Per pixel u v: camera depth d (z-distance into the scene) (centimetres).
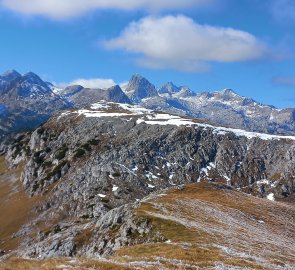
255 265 5009
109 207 19238
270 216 11631
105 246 8781
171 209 9438
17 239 18762
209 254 5288
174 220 8156
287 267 5534
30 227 19812
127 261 4403
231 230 8206
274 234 9300
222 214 10038
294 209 13762
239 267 4694
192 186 14638
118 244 8100
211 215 9562
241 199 13612
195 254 5150
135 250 5847
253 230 8988
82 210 19775
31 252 11594
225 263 4831
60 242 10681
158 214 8738
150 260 4575
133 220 8400
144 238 7750
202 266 4481
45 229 19062
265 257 6069
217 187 14862
